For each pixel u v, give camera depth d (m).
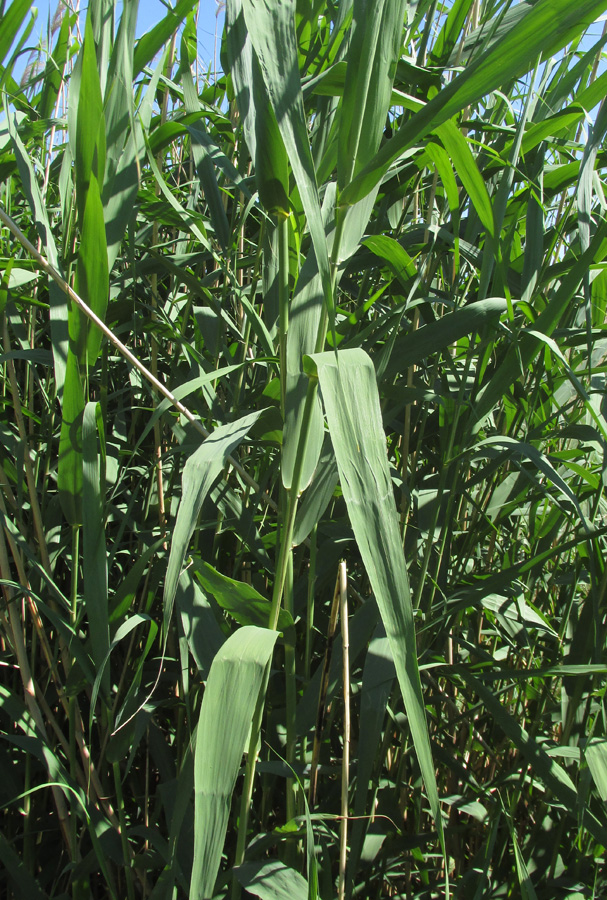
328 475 0.82
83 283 0.81
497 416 1.40
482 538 1.25
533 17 0.52
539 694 1.23
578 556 1.09
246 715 0.58
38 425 1.34
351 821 1.02
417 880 1.24
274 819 1.17
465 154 0.82
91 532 0.83
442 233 1.06
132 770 1.23
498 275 0.95
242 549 1.14
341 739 1.18
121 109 0.88
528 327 0.94
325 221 0.90
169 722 1.28
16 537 0.97
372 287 1.27
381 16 0.62
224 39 1.14
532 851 1.15
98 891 1.24
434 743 1.11
